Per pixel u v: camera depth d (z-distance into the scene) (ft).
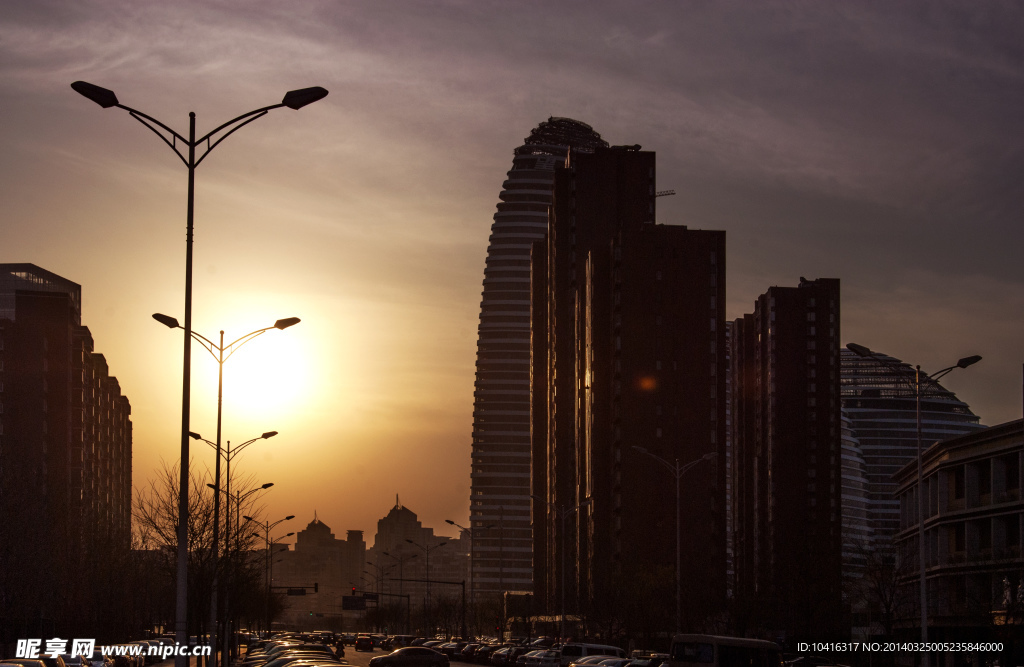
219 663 276.62
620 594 369.50
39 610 321.93
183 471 107.65
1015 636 237.86
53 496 351.87
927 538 334.24
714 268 533.55
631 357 519.60
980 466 299.79
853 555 554.46
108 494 629.92
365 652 478.18
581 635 451.12
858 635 344.08
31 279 580.71
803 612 329.11
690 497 509.76
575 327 632.38
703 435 516.32
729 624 343.87
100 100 102.94
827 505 651.25
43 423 493.36
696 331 523.70
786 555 398.62
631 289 524.52
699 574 502.38
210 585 208.03
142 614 433.07
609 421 554.87
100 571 354.74
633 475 511.40
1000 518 284.20
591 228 627.05
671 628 358.02
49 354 501.15
